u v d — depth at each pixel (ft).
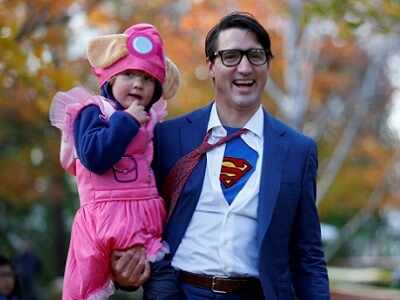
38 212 93.15
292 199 15.08
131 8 51.55
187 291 14.93
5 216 76.02
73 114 14.79
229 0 53.47
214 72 15.30
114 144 14.33
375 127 88.63
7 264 30.48
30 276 48.62
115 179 14.92
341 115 76.89
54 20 41.91
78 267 14.92
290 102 56.85
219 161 15.12
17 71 35.29
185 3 53.36
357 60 72.33
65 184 80.74
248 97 15.11
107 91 15.34
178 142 15.49
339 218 106.32
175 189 15.21
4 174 65.72
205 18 53.42
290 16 48.42
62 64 48.55
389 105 86.33
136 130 14.56
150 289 15.28
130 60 15.10
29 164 67.10
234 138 15.23
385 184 85.40
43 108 37.73
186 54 56.13
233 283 14.78
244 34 15.01
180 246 15.07
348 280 78.28
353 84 73.51
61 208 88.58
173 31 54.08
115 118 14.46
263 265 14.67
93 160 14.40
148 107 15.53
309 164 15.31
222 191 14.92
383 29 37.52
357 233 113.29
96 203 14.89
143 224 14.89
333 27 56.29
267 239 14.76
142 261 14.83
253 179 14.99
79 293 14.90
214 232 14.84
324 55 70.18
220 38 15.12
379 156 82.48
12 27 35.65
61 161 15.49
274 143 15.24
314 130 72.84
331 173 71.41
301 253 15.61
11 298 30.60
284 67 61.41
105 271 14.92
